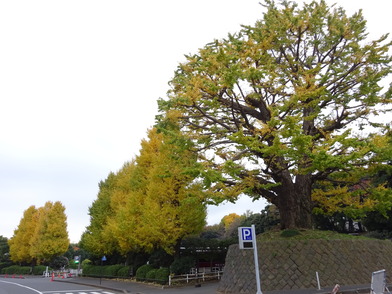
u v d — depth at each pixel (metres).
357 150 14.18
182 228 20.27
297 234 15.02
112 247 31.62
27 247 53.72
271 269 13.84
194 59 15.29
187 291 16.59
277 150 12.61
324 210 18.33
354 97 15.07
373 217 24.34
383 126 15.80
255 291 13.46
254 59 14.59
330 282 13.43
